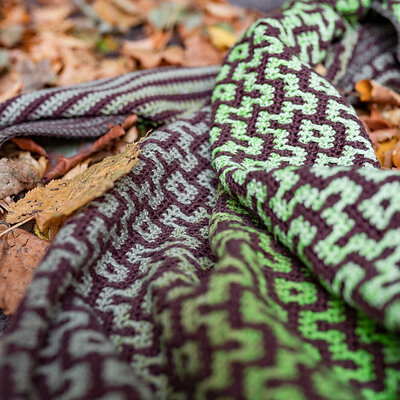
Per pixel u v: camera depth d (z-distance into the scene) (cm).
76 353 27
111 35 60
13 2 63
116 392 25
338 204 30
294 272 32
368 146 36
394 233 29
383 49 47
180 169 38
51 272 29
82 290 31
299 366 25
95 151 42
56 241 31
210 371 26
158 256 33
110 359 27
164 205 37
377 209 30
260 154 37
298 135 37
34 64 53
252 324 27
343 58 46
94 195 32
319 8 45
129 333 30
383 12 45
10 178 39
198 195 38
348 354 29
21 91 49
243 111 39
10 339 27
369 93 45
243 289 28
